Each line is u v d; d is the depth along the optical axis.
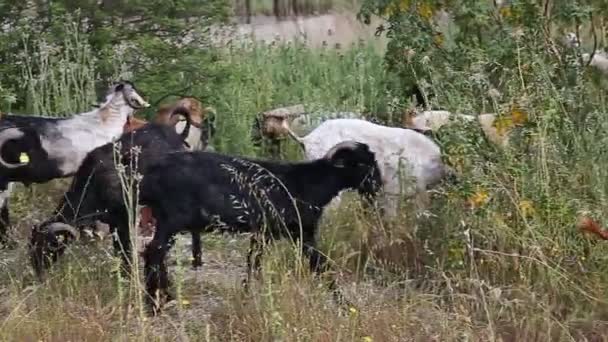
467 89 9.70
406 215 9.33
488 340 7.49
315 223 8.46
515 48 9.89
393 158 9.84
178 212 8.23
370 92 13.23
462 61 10.52
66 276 8.23
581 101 9.54
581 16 10.02
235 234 8.81
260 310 7.68
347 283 8.65
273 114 12.06
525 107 8.97
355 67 14.20
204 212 8.24
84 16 12.32
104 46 12.28
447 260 8.68
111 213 8.60
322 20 24.19
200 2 12.76
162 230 8.27
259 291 7.98
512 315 7.84
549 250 8.37
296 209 8.35
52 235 8.40
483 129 9.27
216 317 8.01
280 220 8.34
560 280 8.12
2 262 8.92
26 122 9.88
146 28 12.57
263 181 8.32
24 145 9.76
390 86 13.02
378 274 8.85
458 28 11.94
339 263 8.92
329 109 12.20
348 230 9.38
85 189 8.64
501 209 8.75
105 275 8.48
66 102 11.45
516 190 8.70
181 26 12.60
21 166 9.71
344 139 10.06
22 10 12.14
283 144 11.96
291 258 8.44
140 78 12.33
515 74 9.61
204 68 12.63
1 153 9.71
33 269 8.46
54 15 12.11
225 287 8.54
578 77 9.71
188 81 12.60
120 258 8.11
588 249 8.37
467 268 8.58
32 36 12.20
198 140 11.29
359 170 8.50
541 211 8.45
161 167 8.24
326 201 8.46
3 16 12.18
